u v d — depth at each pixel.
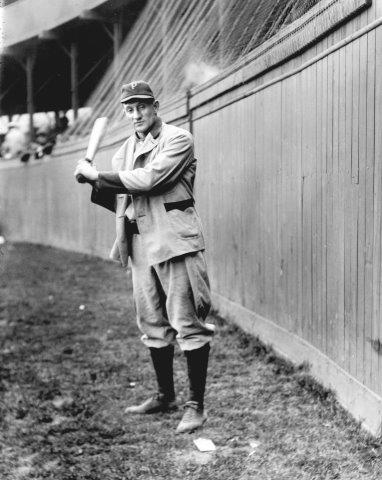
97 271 11.79
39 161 20.09
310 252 4.52
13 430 3.93
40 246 19.03
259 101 5.57
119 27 12.87
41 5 15.48
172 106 8.40
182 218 3.83
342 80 3.87
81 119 16.72
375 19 3.41
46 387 4.77
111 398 4.48
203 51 7.10
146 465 3.39
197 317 3.89
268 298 5.49
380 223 3.38
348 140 3.79
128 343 6.09
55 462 3.47
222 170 6.74
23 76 19.86
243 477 3.19
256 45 5.62
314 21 4.24
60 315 7.67
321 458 3.32
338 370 4.01
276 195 5.22
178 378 4.80
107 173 3.72
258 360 5.12
